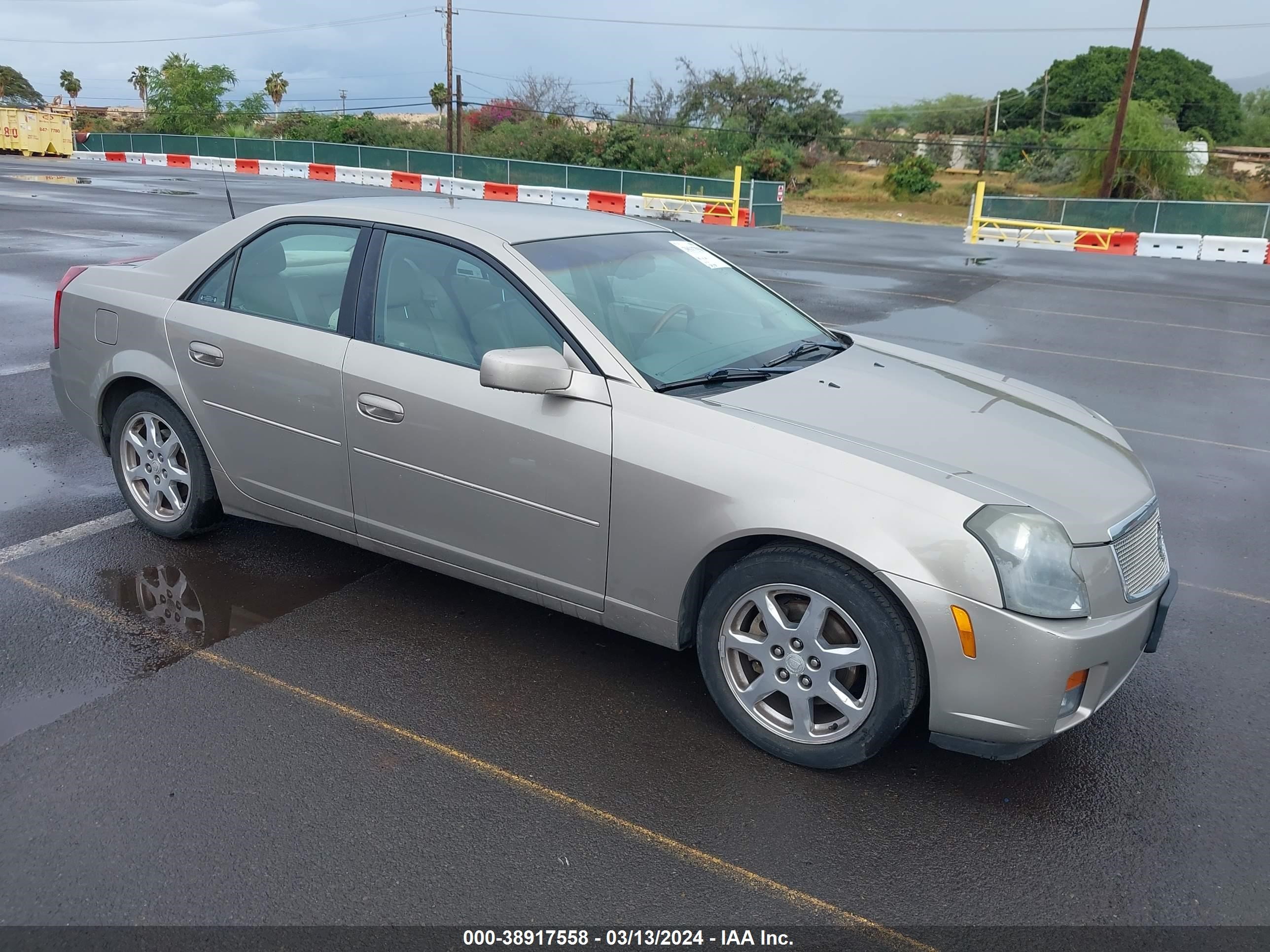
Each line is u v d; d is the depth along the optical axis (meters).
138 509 4.62
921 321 12.19
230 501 4.31
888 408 3.41
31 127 42.22
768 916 2.52
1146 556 3.13
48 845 2.65
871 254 21.38
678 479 3.11
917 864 2.73
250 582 4.27
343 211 3.96
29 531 4.67
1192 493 6.07
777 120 57.53
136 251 13.53
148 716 3.26
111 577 4.25
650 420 3.19
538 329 3.44
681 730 3.33
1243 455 6.89
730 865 2.70
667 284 3.96
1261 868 2.76
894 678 2.88
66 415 4.78
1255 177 56.34
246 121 62.50
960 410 3.51
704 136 55.81
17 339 8.41
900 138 68.00
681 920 2.49
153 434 4.47
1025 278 17.64
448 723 3.30
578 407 3.29
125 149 45.50
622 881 2.62
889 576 2.79
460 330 3.58
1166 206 27.44
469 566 3.67
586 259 3.79
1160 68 77.25
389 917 2.46
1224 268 21.69
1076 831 2.90
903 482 2.88
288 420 3.93
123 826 2.74
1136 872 2.73
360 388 3.70
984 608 2.74
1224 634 4.21
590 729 3.31
